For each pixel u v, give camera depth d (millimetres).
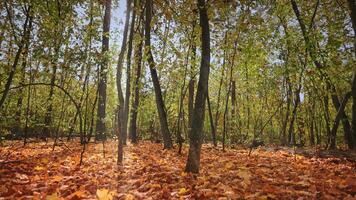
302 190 6391
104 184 6926
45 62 13125
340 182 6895
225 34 15844
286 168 9453
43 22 12469
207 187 6488
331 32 13664
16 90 16625
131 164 10125
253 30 13266
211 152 15859
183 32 14883
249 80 20234
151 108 29844
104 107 21062
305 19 15055
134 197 5703
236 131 27828
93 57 14117
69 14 13148
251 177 7605
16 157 11570
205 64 8609
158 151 14844
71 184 6738
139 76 19234
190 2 12672
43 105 20328
